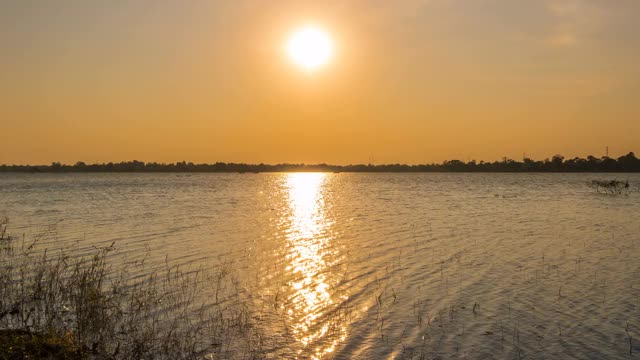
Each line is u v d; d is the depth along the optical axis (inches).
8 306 578.2
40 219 1529.3
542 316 589.0
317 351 490.9
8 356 408.8
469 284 727.7
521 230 1286.9
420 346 503.8
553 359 474.6
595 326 556.7
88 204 2188.7
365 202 2409.0
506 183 5196.9
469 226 1379.2
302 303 636.7
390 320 576.1
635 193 2957.7
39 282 617.6
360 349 496.4
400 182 5930.1
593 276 772.6
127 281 725.9
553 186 4306.1
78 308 546.9
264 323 562.6
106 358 448.8
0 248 951.6
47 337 454.3
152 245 1034.7
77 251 956.0
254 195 3112.7
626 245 1043.9
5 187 4234.7
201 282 727.7
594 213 1736.0
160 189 3939.5
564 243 1072.8
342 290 697.6
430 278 762.8
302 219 1592.0
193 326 548.4
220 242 1085.1
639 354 483.8
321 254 952.3
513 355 482.9
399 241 1110.4
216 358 469.7
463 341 516.1
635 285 720.3
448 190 3656.5
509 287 711.1
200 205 2187.5
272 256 928.9
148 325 545.6
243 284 722.2
